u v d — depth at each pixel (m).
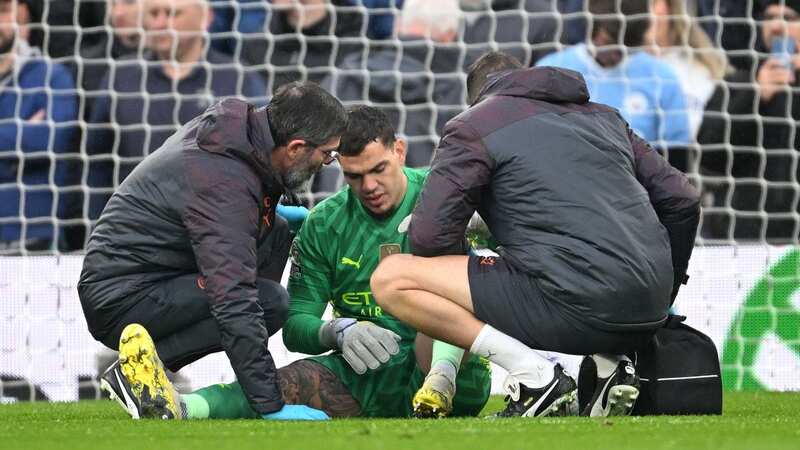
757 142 26.62
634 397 12.68
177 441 9.77
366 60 27.00
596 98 26.12
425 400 12.70
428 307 12.69
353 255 14.24
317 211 14.37
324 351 14.08
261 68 26.39
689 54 26.47
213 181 12.14
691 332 13.16
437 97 27.23
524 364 12.52
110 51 25.98
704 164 26.44
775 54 26.69
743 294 21.34
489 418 12.20
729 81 26.58
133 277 12.99
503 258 12.69
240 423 11.55
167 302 12.97
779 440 9.48
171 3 26.34
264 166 12.37
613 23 26.89
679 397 12.96
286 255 14.41
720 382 13.05
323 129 12.38
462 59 26.91
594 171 12.41
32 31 26.41
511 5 27.62
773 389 21.23
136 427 11.27
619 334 12.41
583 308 12.22
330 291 14.53
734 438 9.65
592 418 11.92
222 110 12.45
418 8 27.31
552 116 12.60
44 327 20.94
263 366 12.12
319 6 27.09
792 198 26.66
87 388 20.97
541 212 12.31
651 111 26.12
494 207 12.66
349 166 13.66
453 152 12.45
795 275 21.36
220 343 13.22
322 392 13.68
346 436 9.88
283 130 12.32
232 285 11.99
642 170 13.05
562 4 27.52
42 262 21.03
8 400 20.50
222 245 12.04
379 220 14.20
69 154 25.53
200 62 26.42
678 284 13.70
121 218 12.94
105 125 25.73
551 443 9.23
